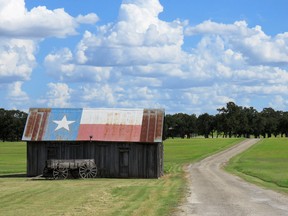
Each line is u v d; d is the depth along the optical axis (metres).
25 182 43.84
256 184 39.31
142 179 49.34
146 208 23.47
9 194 31.70
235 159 92.50
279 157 98.62
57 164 49.22
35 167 54.41
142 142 52.84
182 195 29.83
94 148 53.91
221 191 32.66
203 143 166.00
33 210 23.62
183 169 67.00
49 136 54.56
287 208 23.66
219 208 23.53
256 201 26.58
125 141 53.06
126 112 56.72
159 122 54.84
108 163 53.44
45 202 26.94
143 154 52.94
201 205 24.67
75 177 50.56
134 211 22.39
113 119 56.00
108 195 30.23
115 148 53.47
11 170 62.81
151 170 52.56
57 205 25.47
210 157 100.50
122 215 21.12
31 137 54.53
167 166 73.12
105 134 54.19
